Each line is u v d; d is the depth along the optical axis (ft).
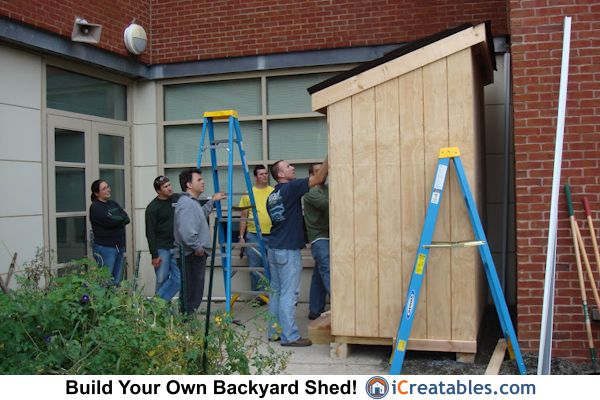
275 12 28.89
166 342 12.73
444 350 18.61
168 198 25.48
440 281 18.67
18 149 23.68
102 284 15.70
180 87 30.58
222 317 13.62
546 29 18.44
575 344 18.22
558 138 16.03
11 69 23.52
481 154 22.71
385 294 19.19
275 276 21.94
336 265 19.57
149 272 30.30
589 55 18.21
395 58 18.93
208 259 29.30
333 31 28.27
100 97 28.55
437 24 27.22
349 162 19.40
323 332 21.20
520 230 18.60
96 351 13.11
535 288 18.49
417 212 18.89
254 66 29.12
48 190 24.86
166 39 30.14
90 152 27.45
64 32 25.05
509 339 17.83
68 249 25.98
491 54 21.11
